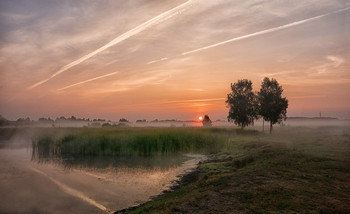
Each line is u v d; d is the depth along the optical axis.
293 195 7.48
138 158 20.38
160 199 9.02
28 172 14.64
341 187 8.34
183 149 23.80
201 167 15.49
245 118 52.69
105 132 28.81
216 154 21.72
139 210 7.63
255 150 19.38
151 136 24.88
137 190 10.86
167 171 14.98
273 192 7.80
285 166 12.07
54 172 14.80
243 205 6.76
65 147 23.61
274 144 22.47
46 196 10.01
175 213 6.35
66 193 10.49
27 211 8.44
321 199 7.11
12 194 10.28
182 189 10.04
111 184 11.91
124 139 24.17
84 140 24.12
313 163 12.52
